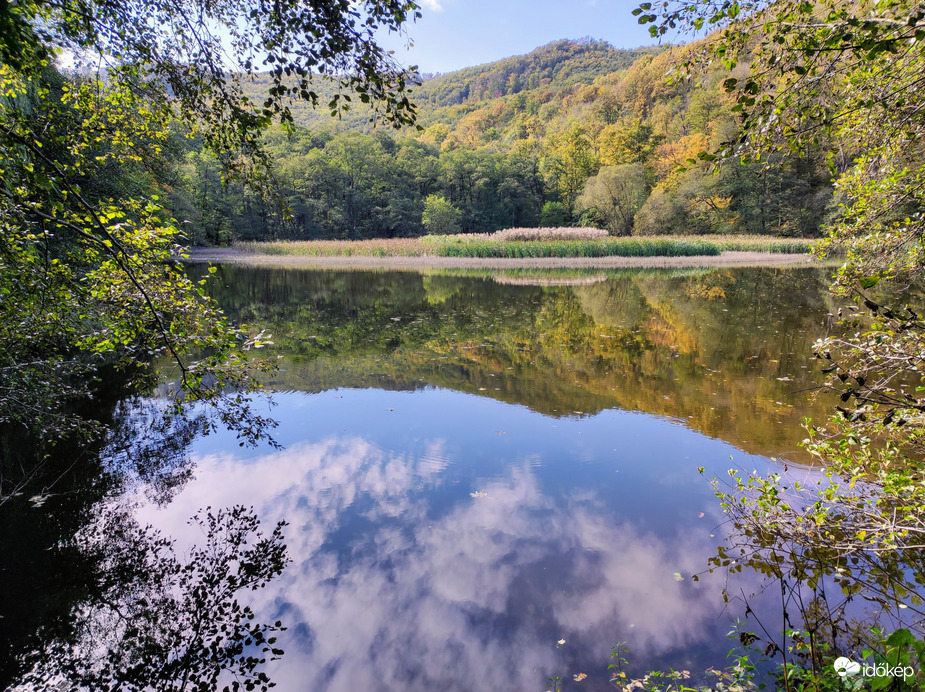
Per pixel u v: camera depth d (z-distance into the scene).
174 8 2.78
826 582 2.54
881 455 2.83
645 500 3.44
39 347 3.69
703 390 5.84
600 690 1.96
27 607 2.51
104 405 5.30
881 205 3.53
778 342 8.20
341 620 2.38
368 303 13.50
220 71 2.89
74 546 2.97
